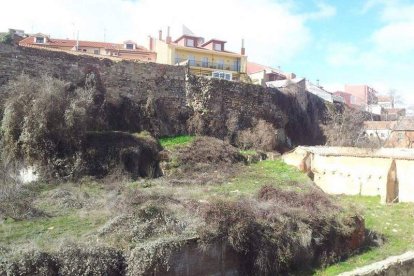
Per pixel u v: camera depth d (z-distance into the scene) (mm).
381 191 24500
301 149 28344
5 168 18422
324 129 42688
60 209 14820
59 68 26188
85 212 14258
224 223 12562
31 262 9547
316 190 20516
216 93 33312
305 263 13977
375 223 19484
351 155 26156
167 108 30781
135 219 12070
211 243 12016
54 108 20953
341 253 15227
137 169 23094
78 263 9938
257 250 12820
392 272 14344
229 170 25234
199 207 13391
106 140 23109
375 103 91000
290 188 20484
